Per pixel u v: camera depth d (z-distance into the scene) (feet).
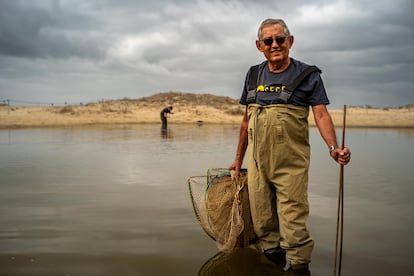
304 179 11.41
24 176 23.17
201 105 138.21
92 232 13.47
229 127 81.82
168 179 22.50
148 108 117.50
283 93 11.27
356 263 11.07
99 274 10.39
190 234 13.38
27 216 15.21
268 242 12.11
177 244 12.48
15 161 29.09
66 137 51.01
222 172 13.34
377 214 15.69
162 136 54.34
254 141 11.62
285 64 11.62
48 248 12.04
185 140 47.98
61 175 23.52
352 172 25.34
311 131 68.18
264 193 11.83
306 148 11.60
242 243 12.46
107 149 37.27
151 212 15.79
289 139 11.30
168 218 15.06
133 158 31.07
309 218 15.12
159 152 35.06
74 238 12.88
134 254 11.64
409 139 52.19
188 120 104.53
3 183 21.15
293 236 11.16
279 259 11.60
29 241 12.59
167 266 10.94
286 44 11.37
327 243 12.55
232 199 12.64
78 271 10.55
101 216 15.25
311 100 11.33
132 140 47.57
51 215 15.34
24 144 41.42
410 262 11.14
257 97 11.73
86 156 32.04
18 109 98.07
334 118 105.19
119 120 95.71
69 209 16.19
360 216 15.40
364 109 124.26
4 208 16.33
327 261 11.25
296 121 11.31
